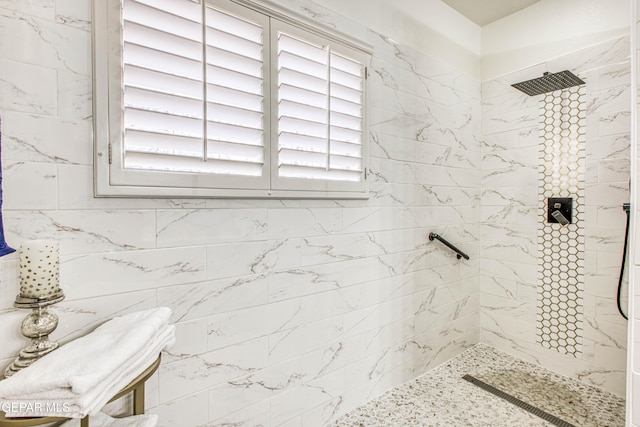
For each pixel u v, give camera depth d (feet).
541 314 6.96
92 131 3.21
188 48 3.66
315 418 5.08
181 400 3.82
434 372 6.85
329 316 5.20
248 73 4.14
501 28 7.50
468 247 7.68
